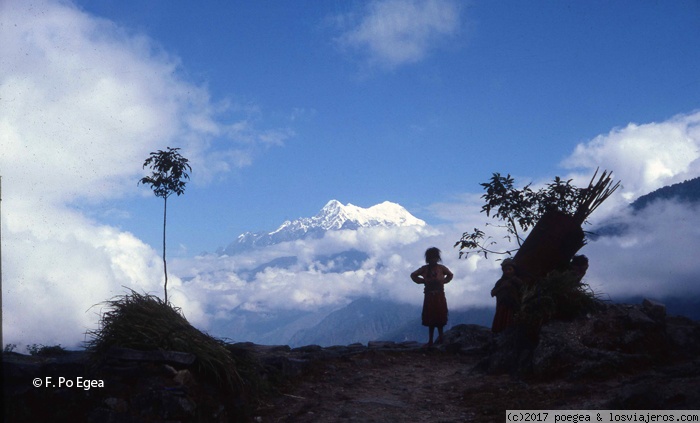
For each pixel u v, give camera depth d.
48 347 8.55
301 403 8.20
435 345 12.22
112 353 7.02
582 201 10.65
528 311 9.35
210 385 7.36
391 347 12.55
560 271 10.36
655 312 9.55
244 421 7.35
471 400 8.14
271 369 8.91
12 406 6.72
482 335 12.34
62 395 6.87
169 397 6.62
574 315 9.25
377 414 7.69
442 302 12.26
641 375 7.94
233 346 8.22
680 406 6.33
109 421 6.56
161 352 7.02
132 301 7.74
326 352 11.16
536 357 8.80
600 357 8.45
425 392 8.85
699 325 10.12
